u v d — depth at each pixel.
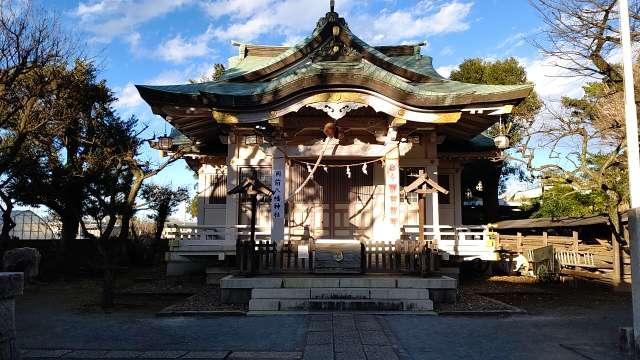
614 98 12.93
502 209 35.72
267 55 23.70
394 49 21.97
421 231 13.80
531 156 14.97
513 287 16.47
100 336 8.97
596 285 15.86
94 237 12.99
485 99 14.96
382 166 18.02
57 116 17.64
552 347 8.02
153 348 8.01
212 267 17.48
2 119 14.89
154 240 28.66
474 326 9.70
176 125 18.03
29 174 19.25
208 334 9.05
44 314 11.62
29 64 14.91
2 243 19.12
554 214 23.30
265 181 18.56
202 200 20.41
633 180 7.66
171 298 14.40
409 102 14.91
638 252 7.45
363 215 18.48
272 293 11.74
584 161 13.73
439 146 20.08
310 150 16.12
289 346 8.09
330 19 18.00
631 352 7.44
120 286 17.00
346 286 12.03
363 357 7.41
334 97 14.76
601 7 11.41
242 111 14.79
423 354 7.57
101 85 21.16
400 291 11.66
